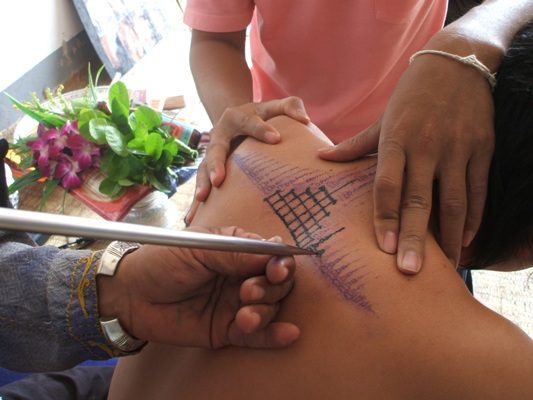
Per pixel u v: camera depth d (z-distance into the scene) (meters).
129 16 2.57
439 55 0.57
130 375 0.61
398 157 0.53
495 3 0.68
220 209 0.62
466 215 0.55
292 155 0.63
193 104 1.47
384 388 0.44
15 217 0.26
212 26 0.98
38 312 0.53
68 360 0.56
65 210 1.24
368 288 0.48
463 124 0.53
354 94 1.00
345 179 0.58
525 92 0.50
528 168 0.49
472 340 0.44
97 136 1.04
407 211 0.52
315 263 0.51
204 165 0.72
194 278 0.50
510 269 0.64
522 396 0.42
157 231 0.33
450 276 0.48
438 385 0.43
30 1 2.20
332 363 0.46
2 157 0.87
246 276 0.51
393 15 0.87
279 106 0.71
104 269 0.52
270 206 0.58
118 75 1.46
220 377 0.51
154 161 1.08
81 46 2.63
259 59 1.09
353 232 0.53
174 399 0.54
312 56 0.97
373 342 0.46
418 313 0.46
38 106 1.18
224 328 0.51
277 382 0.48
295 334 0.48
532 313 1.03
